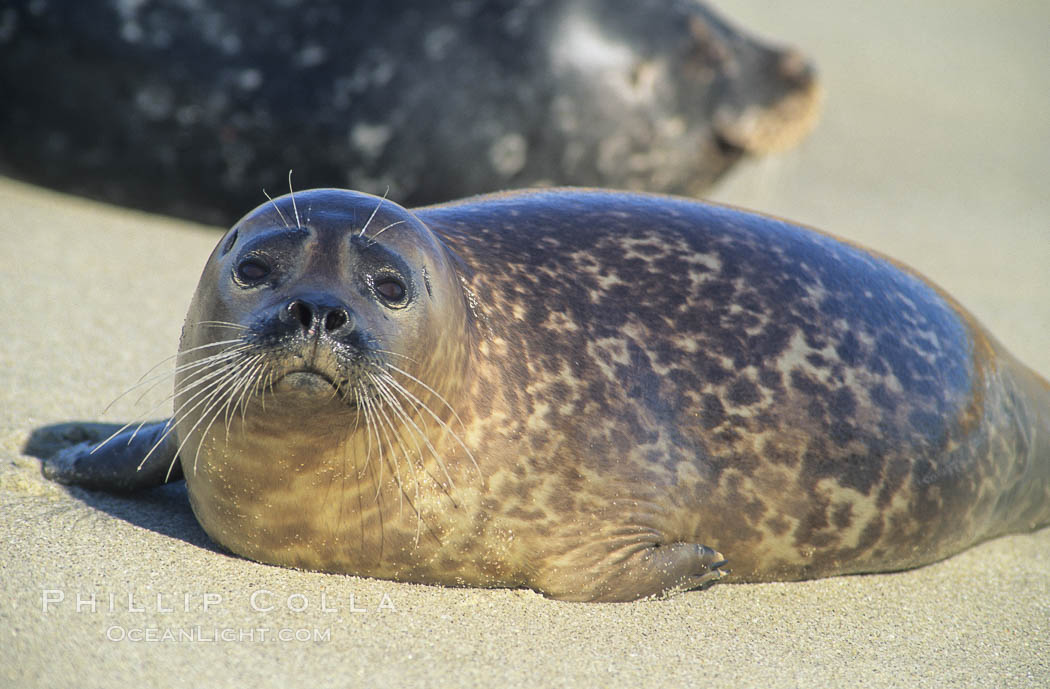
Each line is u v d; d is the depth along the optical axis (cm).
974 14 7819
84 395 1894
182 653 1208
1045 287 3344
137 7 2986
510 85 3041
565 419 1477
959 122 5506
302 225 1312
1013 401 1808
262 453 1332
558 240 1612
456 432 1412
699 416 1530
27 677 1127
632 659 1326
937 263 3500
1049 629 1566
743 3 7062
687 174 3275
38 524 1448
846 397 1595
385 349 1266
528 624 1390
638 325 1547
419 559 1434
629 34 3117
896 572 1720
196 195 3089
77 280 2475
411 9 3047
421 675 1227
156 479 1574
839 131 5116
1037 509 1903
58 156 3059
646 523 1493
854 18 7106
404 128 3017
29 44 2986
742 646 1400
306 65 3011
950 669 1407
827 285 1666
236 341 1241
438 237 1510
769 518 1564
